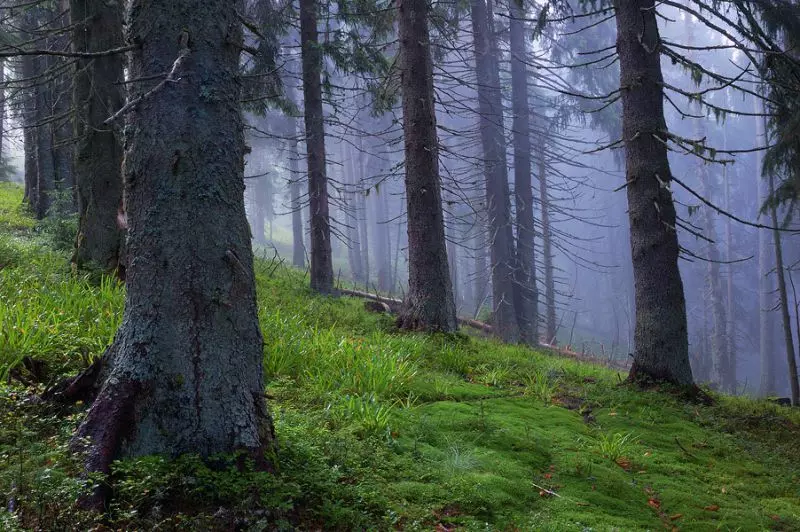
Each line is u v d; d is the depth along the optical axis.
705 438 7.21
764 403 10.42
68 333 5.86
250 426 4.04
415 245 10.76
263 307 9.34
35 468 3.46
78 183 8.71
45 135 16.39
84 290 7.35
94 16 8.62
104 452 3.70
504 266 18.89
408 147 10.98
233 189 4.25
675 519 4.92
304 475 4.06
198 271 4.02
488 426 6.11
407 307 10.81
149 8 4.17
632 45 9.40
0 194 20.69
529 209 20.58
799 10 10.54
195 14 4.18
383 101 13.81
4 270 7.95
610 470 5.65
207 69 4.18
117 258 8.59
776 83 9.41
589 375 10.55
